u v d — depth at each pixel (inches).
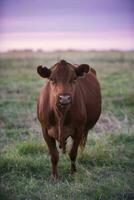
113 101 662.5
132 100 657.0
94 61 1354.6
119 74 1024.2
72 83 336.2
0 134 502.3
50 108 349.1
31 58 1520.7
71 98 328.5
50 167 383.9
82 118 358.9
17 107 644.7
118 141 459.5
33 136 475.8
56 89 331.9
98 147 420.8
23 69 1181.1
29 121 559.8
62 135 350.3
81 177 358.0
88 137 467.5
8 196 315.9
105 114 576.1
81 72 350.3
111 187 327.6
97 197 315.3
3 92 787.4
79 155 400.5
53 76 337.4
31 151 420.2
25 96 738.8
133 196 316.5
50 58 1485.0
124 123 542.6
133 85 834.2
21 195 319.9
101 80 908.0
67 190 329.1
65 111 339.9
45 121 357.1
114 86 821.9
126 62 1336.1
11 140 474.9
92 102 395.9
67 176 368.5
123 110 601.0
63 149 378.3
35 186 338.6
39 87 840.9
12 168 377.7
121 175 362.0
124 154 419.5
